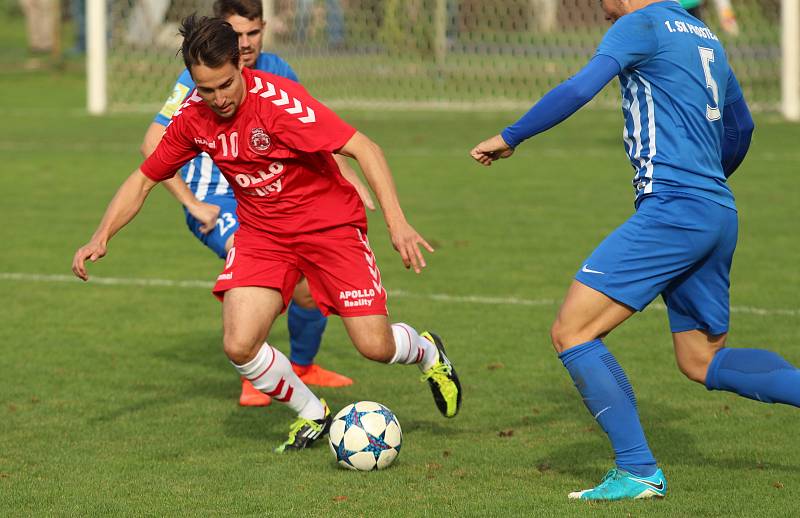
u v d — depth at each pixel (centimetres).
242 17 1969
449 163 4912
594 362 1462
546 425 1853
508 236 3459
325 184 1670
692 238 1444
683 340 1551
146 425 1875
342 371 2223
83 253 1650
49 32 9838
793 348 2280
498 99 7244
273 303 1691
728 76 1528
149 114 6706
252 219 1695
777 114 6253
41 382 2128
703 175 1459
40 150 5272
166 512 1458
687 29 1478
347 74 7619
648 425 1831
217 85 1524
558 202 4000
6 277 3016
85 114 6706
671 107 1455
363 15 7606
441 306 2689
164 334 2503
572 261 3128
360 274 1695
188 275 3059
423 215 3794
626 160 4972
